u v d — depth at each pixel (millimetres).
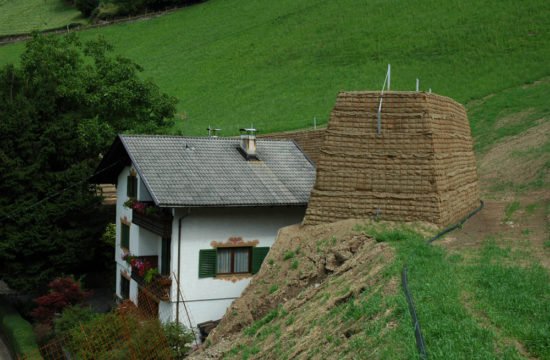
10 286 27188
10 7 106875
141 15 89688
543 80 41625
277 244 18359
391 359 8250
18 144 27391
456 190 18516
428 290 10508
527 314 9398
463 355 7891
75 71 33094
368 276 12953
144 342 17859
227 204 20906
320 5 75562
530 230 15680
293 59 63406
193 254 21328
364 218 17578
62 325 21125
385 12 67000
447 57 52219
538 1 56406
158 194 20531
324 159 18281
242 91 58562
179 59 71812
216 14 84312
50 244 27047
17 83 32531
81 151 29812
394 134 17500
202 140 25047
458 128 19875
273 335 13312
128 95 32156
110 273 30969
